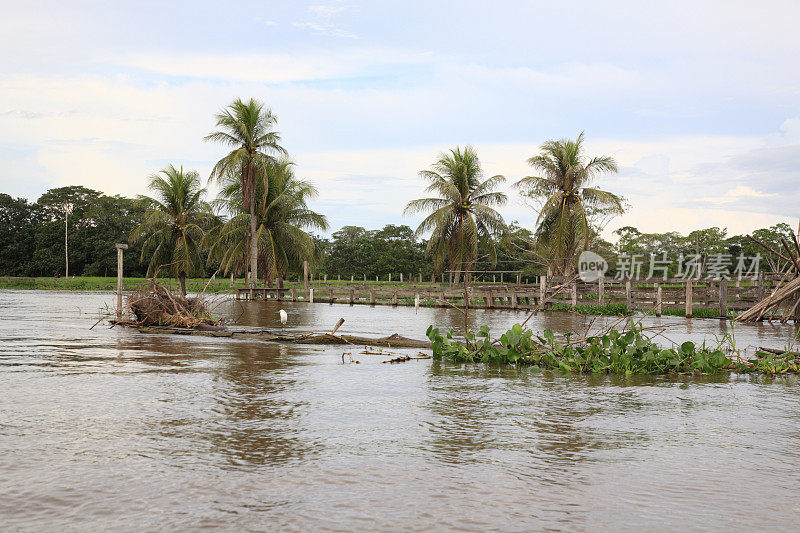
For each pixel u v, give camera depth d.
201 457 4.55
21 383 7.52
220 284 49.28
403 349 11.82
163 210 42.91
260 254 37.47
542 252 36.47
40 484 3.93
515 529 3.30
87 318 19.02
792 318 20.06
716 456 4.72
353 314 23.95
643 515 3.52
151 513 3.48
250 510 3.54
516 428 5.55
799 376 8.92
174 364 9.28
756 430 5.55
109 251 72.75
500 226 38.00
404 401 6.75
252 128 36.12
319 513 3.50
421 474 4.22
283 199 36.19
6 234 79.19
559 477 4.19
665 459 4.63
